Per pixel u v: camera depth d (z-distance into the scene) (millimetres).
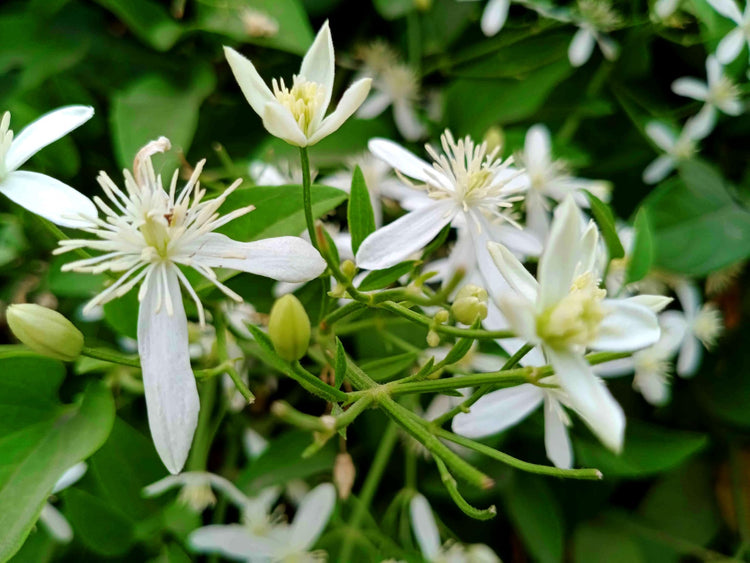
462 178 70
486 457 88
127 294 68
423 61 103
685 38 97
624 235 88
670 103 103
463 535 93
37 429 64
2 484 60
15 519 58
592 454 90
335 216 92
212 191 88
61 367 66
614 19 97
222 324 72
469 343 59
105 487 75
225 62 98
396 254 66
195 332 78
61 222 61
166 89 91
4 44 93
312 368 81
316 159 92
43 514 78
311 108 59
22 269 92
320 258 61
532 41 100
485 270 70
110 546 78
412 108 103
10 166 63
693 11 94
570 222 53
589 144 103
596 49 100
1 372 64
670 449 90
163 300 60
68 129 65
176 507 79
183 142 86
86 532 76
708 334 94
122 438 74
